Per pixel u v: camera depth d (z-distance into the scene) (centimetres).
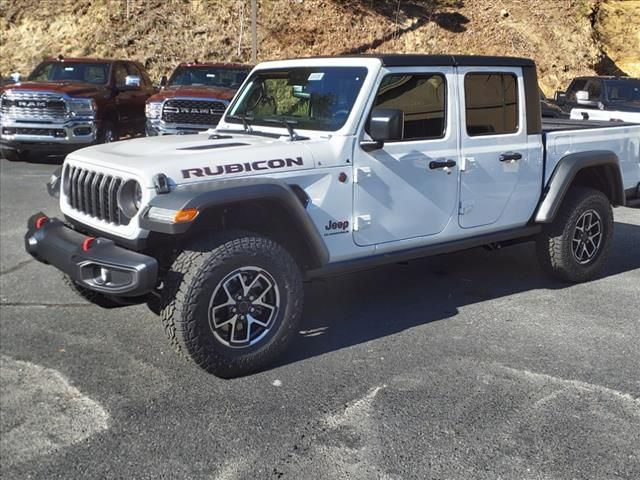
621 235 808
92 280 386
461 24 2445
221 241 390
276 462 320
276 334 412
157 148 435
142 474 310
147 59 2116
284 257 410
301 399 381
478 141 509
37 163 1276
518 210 549
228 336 399
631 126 648
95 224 419
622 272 644
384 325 499
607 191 625
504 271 643
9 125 1227
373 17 2353
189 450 329
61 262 401
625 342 466
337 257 447
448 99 488
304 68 493
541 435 345
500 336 477
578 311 529
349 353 446
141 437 341
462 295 570
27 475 308
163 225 364
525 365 428
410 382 403
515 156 531
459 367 424
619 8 3048
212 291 383
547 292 579
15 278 596
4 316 504
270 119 495
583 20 2639
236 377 407
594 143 604
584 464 319
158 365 424
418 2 2475
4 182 1051
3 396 382
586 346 459
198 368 419
